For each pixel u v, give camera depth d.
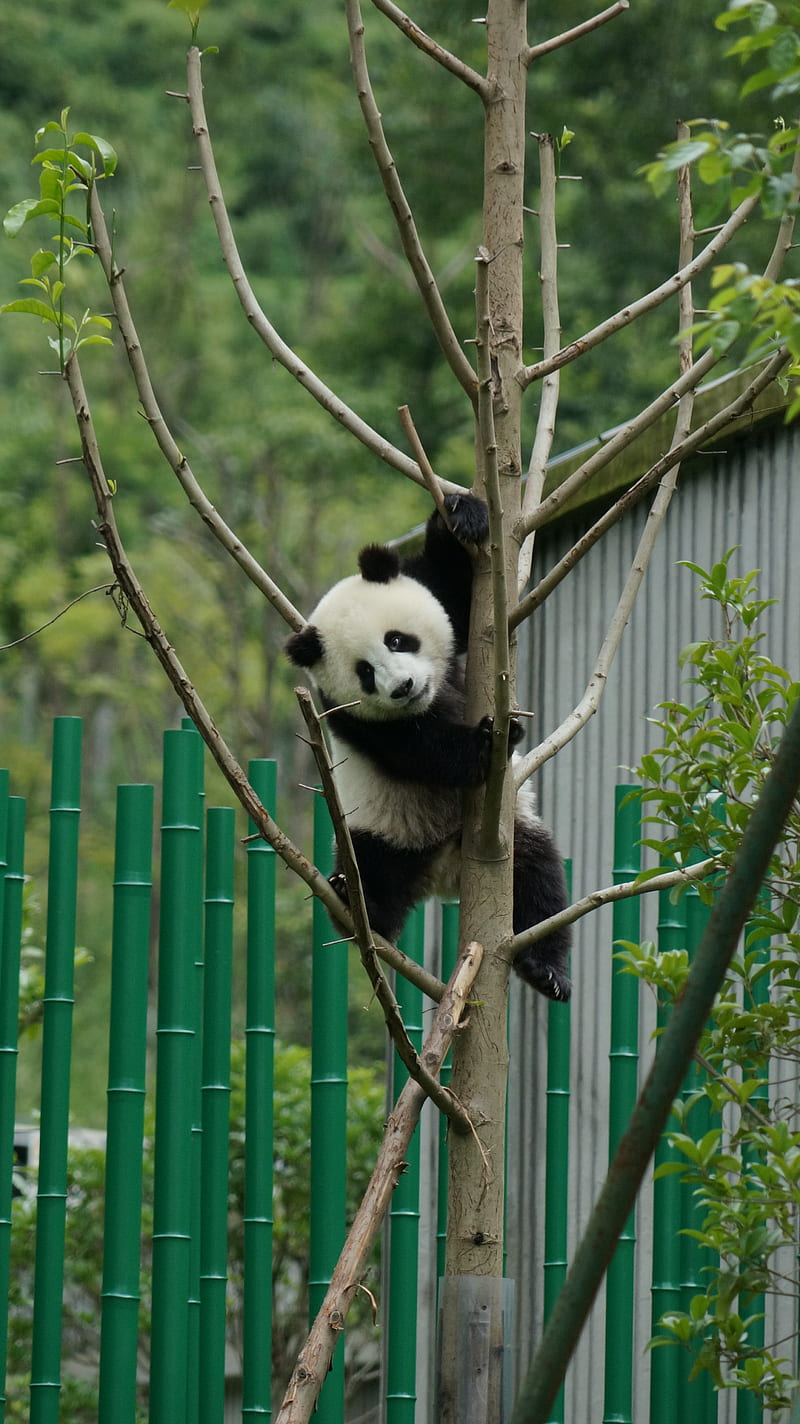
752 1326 9.61
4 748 45.47
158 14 61.91
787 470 10.82
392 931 9.66
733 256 30.52
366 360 41.25
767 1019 7.31
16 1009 9.21
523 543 8.08
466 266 40.97
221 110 59.03
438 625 9.70
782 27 5.23
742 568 11.16
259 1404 9.15
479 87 7.75
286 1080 15.68
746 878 5.32
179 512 47.72
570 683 12.55
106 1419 8.62
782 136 5.45
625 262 35.16
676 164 5.14
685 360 8.02
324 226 57.25
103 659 48.78
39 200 6.90
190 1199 8.91
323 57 60.91
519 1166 12.34
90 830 45.66
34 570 46.44
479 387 6.44
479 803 7.47
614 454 7.42
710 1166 7.14
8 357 52.12
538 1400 5.61
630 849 10.22
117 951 9.05
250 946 9.59
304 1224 15.34
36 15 61.00
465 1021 7.12
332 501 44.97
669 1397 9.55
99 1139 18.11
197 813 9.17
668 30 33.78
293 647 9.58
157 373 51.34
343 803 9.78
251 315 7.71
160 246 53.75
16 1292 15.20
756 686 10.71
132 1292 8.77
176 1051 8.95
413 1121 6.85
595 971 12.09
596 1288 5.59
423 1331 11.84
